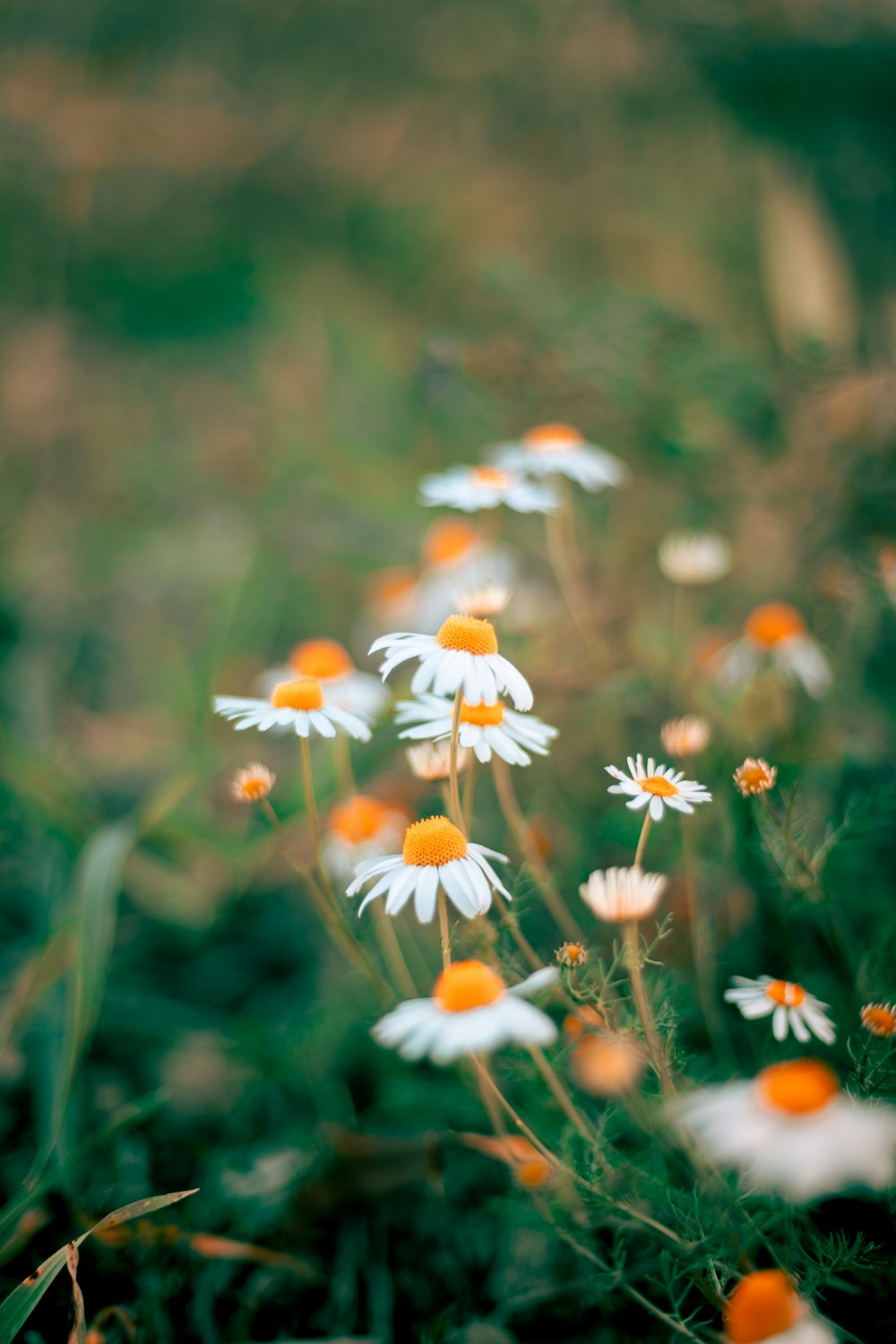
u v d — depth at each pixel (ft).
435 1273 1.05
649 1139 1.06
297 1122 1.16
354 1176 1.06
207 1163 1.11
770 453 1.40
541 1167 0.99
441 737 0.99
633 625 1.38
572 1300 1.00
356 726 1.02
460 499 1.17
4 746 1.32
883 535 1.29
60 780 1.35
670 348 1.40
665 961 1.17
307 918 1.34
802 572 1.36
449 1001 0.85
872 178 1.63
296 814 1.30
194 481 1.76
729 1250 0.94
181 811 1.37
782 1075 0.82
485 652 0.95
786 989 0.92
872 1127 0.81
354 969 1.21
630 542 1.50
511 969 1.02
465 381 1.52
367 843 1.17
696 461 1.41
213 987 1.31
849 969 1.07
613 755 1.33
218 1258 1.04
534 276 1.69
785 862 1.07
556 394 1.41
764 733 1.25
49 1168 1.07
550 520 1.36
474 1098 1.09
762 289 1.74
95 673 1.73
